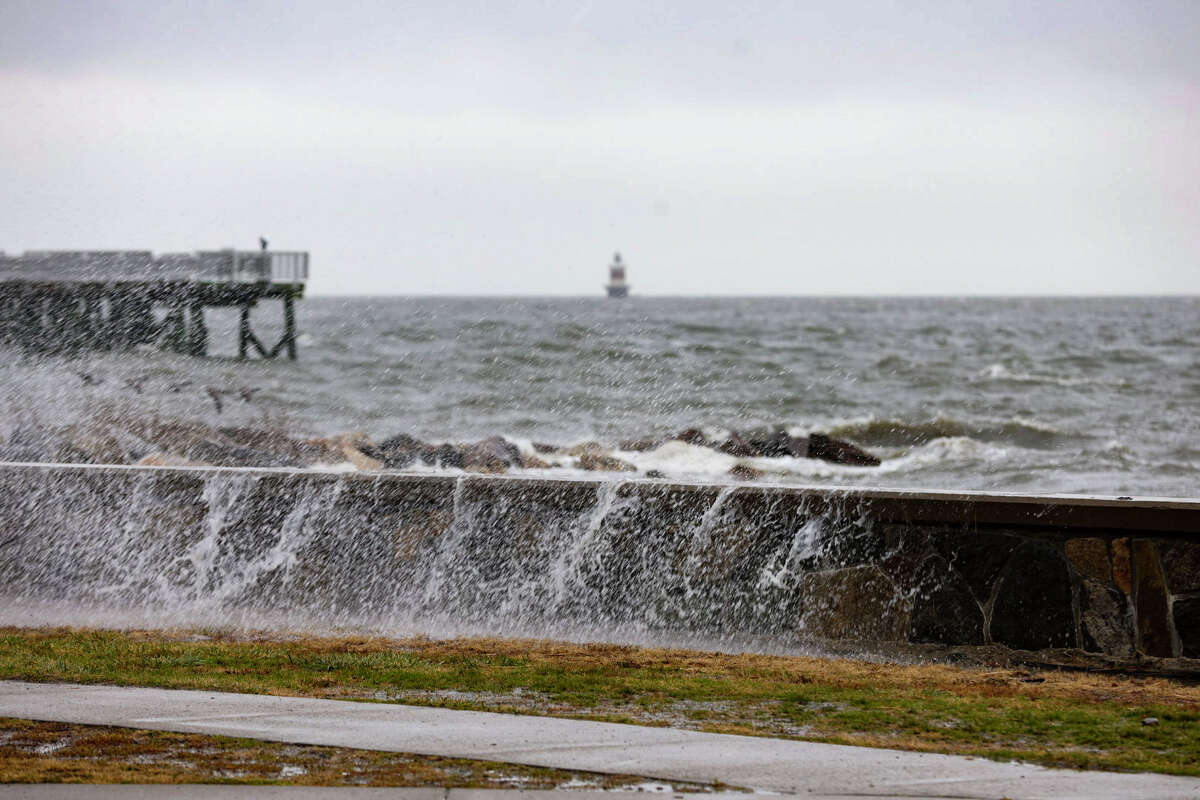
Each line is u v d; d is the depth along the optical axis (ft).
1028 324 617.62
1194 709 37.60
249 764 30.60
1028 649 45.37
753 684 41.16
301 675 41.73
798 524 49.21
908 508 47.16
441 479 53.52
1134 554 43.96
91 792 28.07
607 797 28.04
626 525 51.42
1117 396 258.98
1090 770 30.71
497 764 30.71
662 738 33.50
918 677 42.57
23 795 27.84
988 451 163.02
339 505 54.54
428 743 32.63
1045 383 287.69
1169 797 28.32
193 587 55.52
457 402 218.59
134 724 34.42
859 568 48.14
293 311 365.81
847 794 28.43
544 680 41.45
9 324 338.13
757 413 219.41
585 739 33.30
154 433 110.42
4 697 37.60
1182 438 179.83
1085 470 147.23
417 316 581.12
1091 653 44.42
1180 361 357.82
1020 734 34.55
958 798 28.17
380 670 42.68
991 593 46.09
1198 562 43.04
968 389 274.16
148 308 358.23
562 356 327.67
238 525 55.42
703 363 323.16
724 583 50.06
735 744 32.91
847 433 191.31
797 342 431.02
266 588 54.85
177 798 27.71
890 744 33.19
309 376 264.72
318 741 32.78
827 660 45.73
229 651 45.73
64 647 46.09
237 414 168.86
